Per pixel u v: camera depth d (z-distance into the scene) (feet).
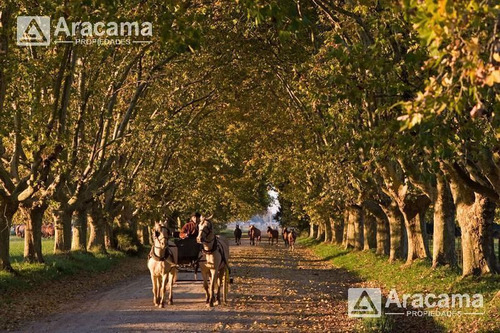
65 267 112.57
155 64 109.50
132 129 112.27
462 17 24.94
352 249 182.29
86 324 61.72
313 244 263.29
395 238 124.98
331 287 100.42
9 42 72.74
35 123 79.56
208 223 72.18
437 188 93.91
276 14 41.78
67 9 53.06
